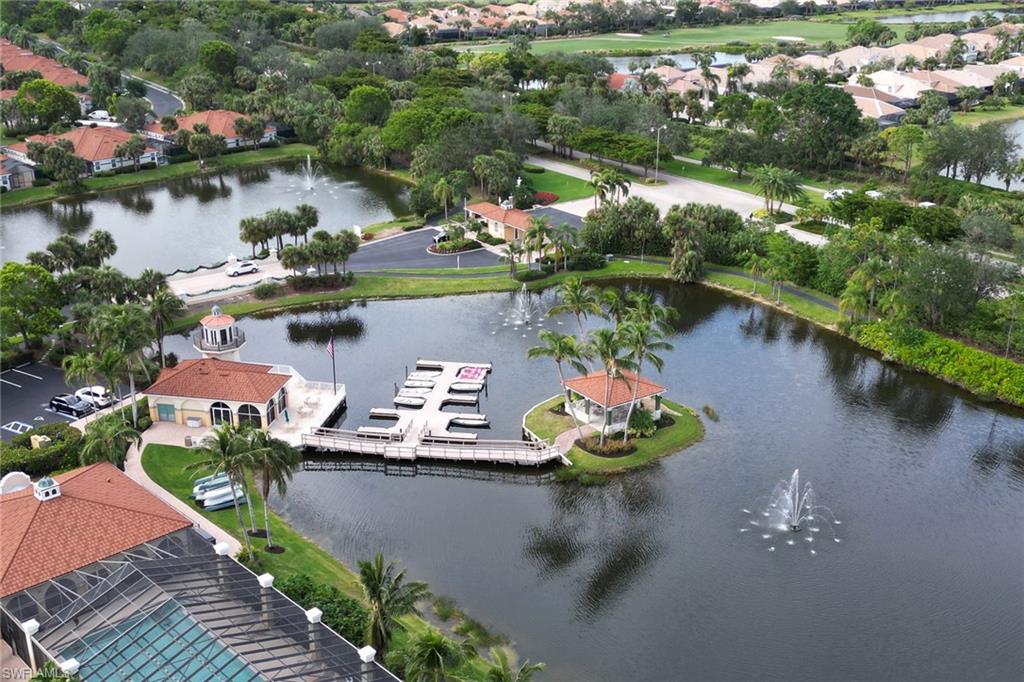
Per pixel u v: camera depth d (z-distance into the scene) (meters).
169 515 83.12
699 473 110.88
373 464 114.25
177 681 66.62
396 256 181.00
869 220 179.25
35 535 76.56
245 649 69.50
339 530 100.31
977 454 116.00
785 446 117.00
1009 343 139.25
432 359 140.88
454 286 166.62
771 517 102.62
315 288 164.38
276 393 118.31
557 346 117.00
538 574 93.50
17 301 133.12
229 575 78.19
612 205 186.75
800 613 87.75
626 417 119.44
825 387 133.00
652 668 80.81
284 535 97.31
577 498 106.69
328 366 138.62
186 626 71.06
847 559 95.62
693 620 86.88
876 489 108.06
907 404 128.62
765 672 80.31
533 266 174.88
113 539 78.56
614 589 91.25
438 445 114.31
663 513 103.56
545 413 123.31
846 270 157.12
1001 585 91.56
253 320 154.88
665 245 181.38
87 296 140.00
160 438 114.31
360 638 77.69
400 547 97.44
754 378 135.25
